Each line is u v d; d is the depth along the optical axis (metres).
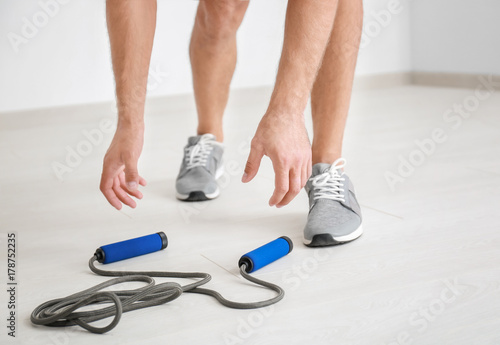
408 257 1.24
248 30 3.76
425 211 1.53
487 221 1.42
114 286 1.17
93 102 3.50
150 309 1.06
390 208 1.58
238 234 1.45
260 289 1.13
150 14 1.19
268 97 3.89
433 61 4.15
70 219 1.62
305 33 1.10
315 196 1.42
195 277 1.19
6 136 3.06
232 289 1.14
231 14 1.65
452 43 3.99
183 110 3.69
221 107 1.86
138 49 1.16
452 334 0.92
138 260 1.31
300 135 1.10
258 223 1.52
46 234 1.50
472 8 3.81
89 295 1.05
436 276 1.14
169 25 3.59
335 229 1.33
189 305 1.07
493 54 3.73
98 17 3.43
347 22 1.38
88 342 0.95
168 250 1.36
